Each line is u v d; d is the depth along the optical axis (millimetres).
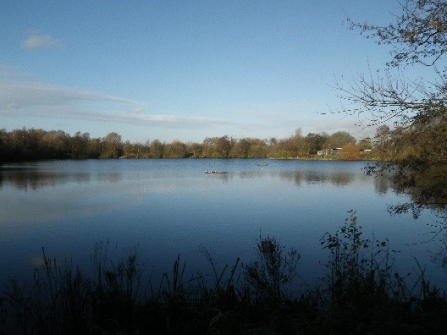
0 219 17859
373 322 4434
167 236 14188
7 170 57688
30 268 10062
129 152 122062
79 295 6234
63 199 25266
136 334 5266
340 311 5242
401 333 4180
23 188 32469
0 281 8867
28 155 91625
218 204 23078
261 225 16266
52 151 101750
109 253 11688
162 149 124562
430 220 16766
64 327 5895
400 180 8133
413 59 7031
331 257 8602
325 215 18797
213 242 13117
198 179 43906
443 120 7262
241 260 10656
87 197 26500
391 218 17469
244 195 27797
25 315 6105
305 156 104562
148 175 51000
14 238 13953
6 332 6078
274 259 7148
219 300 6156
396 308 4781
